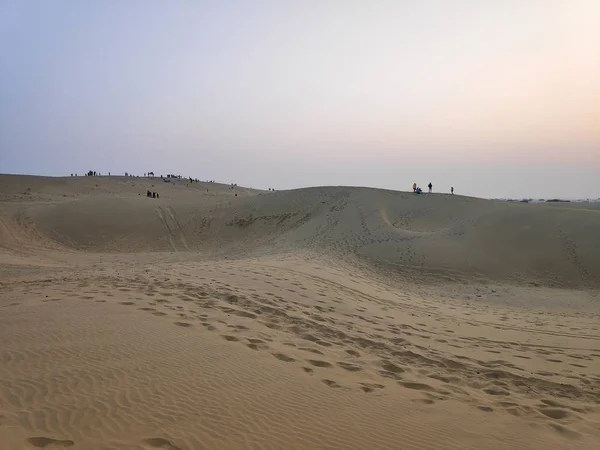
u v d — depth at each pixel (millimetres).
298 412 4867
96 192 71375
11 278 15422
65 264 24047
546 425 5141
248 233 36750
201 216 39812
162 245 34594
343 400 5359
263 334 8164
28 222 35781
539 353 8906
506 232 24750
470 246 23859
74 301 9531
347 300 12812
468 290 18578
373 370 6887
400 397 5723
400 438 4492
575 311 14609
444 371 7281
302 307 11016
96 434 4000
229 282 12906
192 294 11062
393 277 20844
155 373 5559
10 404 4445
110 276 13945
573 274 20016
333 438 4355
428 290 18500
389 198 38906
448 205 35344
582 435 4895
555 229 24000
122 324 7746
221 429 4309
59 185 71875
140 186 81375
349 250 25812
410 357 7898
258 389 5395
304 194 42219
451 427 4871
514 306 15430
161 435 4082
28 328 7180
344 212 35781
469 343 9438
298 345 7734
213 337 7520
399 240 26562
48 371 5379
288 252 24516
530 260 21578
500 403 5875
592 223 24016
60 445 3762
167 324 8031
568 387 6750
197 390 5172
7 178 70688
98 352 6188
